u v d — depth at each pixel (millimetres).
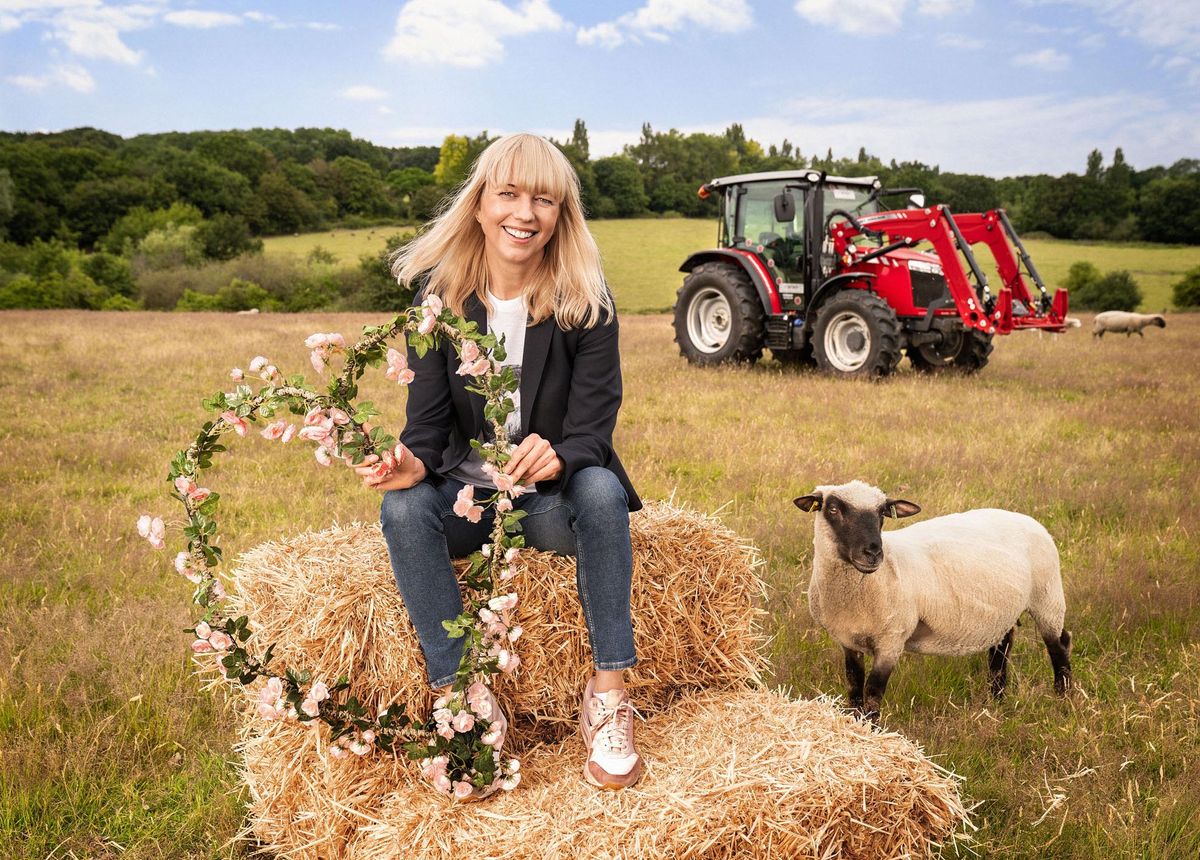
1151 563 4535
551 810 2189
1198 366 13148
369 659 2418
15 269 61438
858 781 2199
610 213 81500
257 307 49094
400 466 2236
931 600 3125
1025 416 8633
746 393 10039
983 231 11867
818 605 3223
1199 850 2406
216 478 6203
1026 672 3559
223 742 2908
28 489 5797
